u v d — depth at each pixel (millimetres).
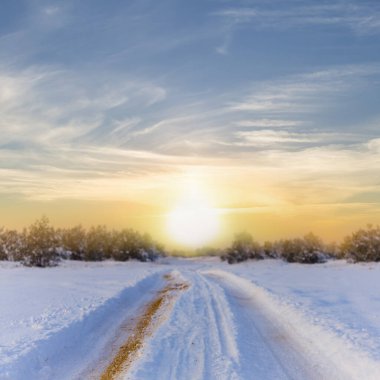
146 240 91938
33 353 9844
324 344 11484
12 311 16578
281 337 12742
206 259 129000
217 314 16344
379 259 62094
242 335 12586
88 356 10688
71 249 82062
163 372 8969
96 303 18109
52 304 18484
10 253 69125
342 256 79750
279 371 9336
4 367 8617
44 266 59031
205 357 10125
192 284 29766
